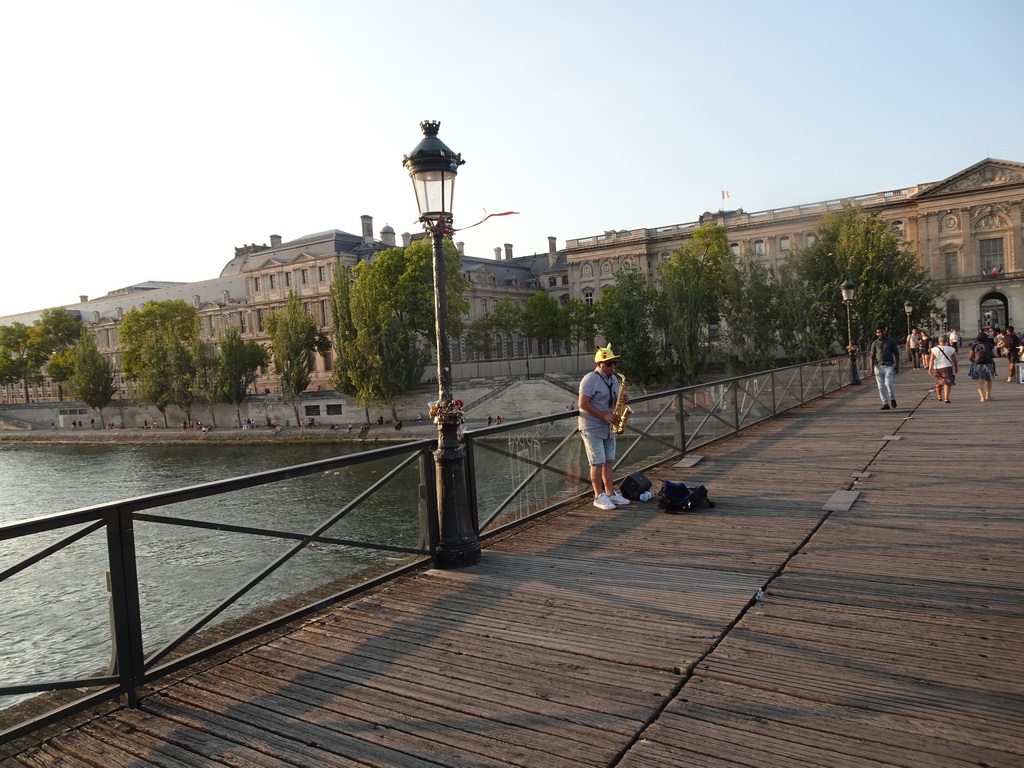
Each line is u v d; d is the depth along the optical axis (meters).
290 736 3.95
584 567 6.53
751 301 54.56
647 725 3.86
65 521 4.14
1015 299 74.94
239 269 108.31
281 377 66.25
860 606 5.30
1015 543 6.58
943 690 4.04
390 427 60.47
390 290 63.44
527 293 107.00
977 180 77.12
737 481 10.02
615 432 8.91
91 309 124.25
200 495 4.93
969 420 15.12
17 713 4.18
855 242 51.91
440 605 5.76
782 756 3.50
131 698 4.36
